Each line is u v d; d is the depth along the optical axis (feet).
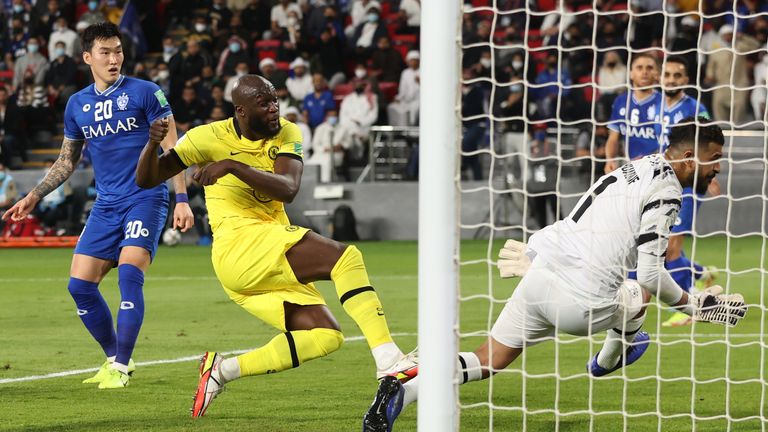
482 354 31.99
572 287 31.09
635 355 37.19
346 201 135.54
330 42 151.23
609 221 31.14
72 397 39.32
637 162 31.81
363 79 144.66
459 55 26.40
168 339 55.26
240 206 34.71
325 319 34.14
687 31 137.59
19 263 106.42
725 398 39.14
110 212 43.09
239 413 36.27
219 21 159.33
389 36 154.51
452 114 26.25
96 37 42.55
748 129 133.28
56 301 73.51
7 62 161.68
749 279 86.63
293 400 38.70
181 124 140.46
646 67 57.72
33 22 159.94
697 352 50.80
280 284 34.09
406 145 139.13
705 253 110.01
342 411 36.63
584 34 138.51
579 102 131.54
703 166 31.89
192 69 143.02
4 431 33.24
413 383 30.91
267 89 33.65
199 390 34.83
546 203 130.82
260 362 34.24
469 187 132.36
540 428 33.91
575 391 40.73
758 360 48.49
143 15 168.35
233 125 34.55
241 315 65.57
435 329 26.23
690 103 57.57
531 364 47.16
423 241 26.35
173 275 92.12
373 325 33.01
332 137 137.49
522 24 148.66
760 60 136.36
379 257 109.09
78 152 44.65
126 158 42.91
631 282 33.24
